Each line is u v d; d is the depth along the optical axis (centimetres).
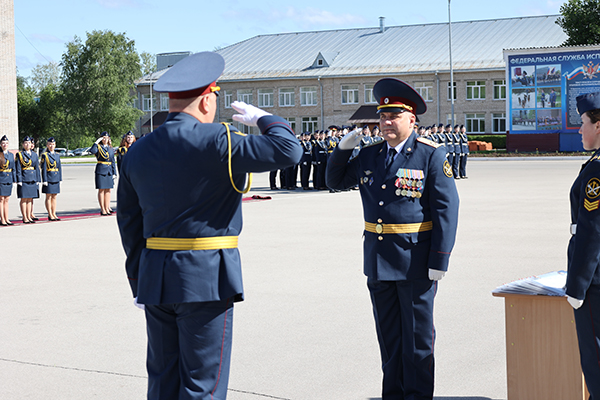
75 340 504
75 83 5788
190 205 273
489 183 2005
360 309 579
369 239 369
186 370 281
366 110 4769
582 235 284
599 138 298
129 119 5712
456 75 4553
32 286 694
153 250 282
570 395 345
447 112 4600
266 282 689
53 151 1348
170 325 287
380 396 387
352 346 478
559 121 3659
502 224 1094
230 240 283
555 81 3628
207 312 277
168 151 274
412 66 4662
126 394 396
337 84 4838
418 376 362
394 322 369
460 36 4909
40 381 419
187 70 285
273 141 270
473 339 488
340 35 5372
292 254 856
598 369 291
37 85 9375
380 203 360
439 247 347
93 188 2312
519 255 812
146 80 5706
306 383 408
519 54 3681
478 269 732
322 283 682
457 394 388
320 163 2020
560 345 345
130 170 286
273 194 1895
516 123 3756
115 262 833
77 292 664
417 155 359
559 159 3428
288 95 4991
